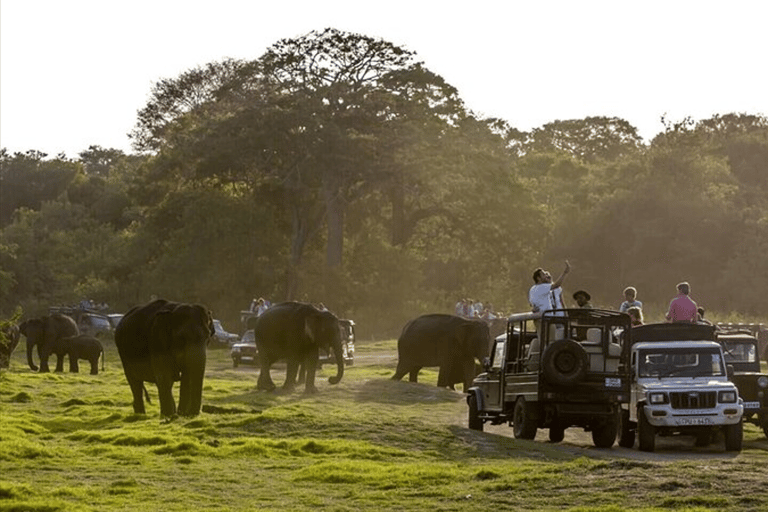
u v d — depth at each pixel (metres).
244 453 19.75
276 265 82.88
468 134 86.69
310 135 80.81
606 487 15.68
